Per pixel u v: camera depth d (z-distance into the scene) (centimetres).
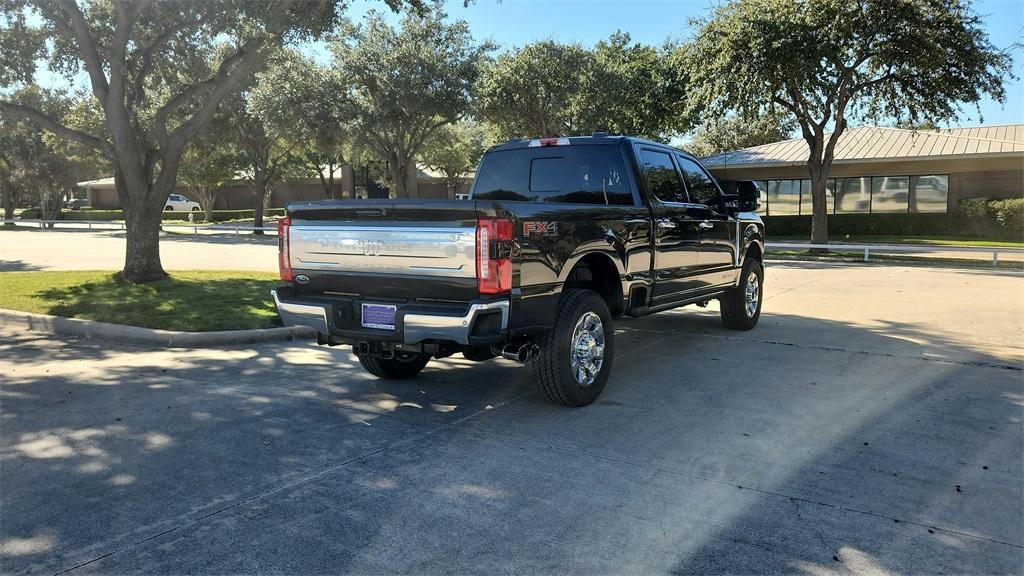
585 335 550
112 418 523
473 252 466
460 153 4569
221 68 1308
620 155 657
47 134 3291
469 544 330
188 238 3164
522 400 574
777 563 312
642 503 373
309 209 542
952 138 2878
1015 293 1203
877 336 833
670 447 458
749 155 3138
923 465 424
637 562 313
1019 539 333
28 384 623
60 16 1252
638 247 619
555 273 511
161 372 672
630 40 3150
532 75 2817
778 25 1948
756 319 902
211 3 1238
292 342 829
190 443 469
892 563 312
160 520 355
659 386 611
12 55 1331
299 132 3106
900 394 580
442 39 2980
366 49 2911
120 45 1221
